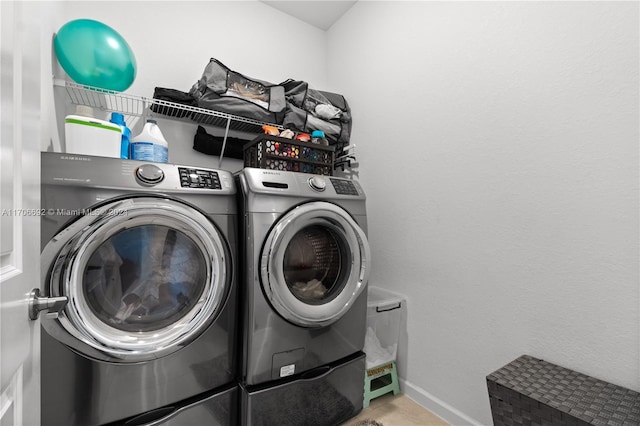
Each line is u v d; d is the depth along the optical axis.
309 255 1.49
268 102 1.83
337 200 1.51
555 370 1.07
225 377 1.22
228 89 1.69
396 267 1.81
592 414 0.82
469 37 1.44
